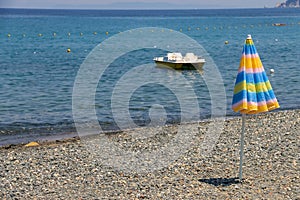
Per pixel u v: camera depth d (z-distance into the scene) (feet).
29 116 98.22
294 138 67.92
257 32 409.28
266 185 47.14
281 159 56.70
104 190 47.16
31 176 52.44
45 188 48.26
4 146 71.20
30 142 74.23
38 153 63.26
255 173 51.29
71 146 67.36
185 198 43.96
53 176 52.26
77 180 50.65
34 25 541.34
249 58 45.55
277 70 170.09
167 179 50.11
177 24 562.66
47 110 104.37
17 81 150.92
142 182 49.29
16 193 46.83
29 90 133.49
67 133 81.92
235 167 53.88
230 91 127.95
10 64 197.36
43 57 226.17
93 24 568.41
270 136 69.56
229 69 173.78
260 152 60.34
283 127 76.02
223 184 47.83
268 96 45.98
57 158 60.13
